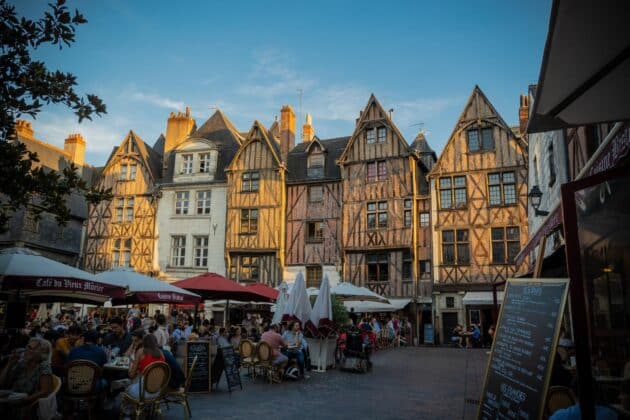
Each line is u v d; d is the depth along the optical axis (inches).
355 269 906.1
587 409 118.8
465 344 790.5
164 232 1029.8
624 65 122.5
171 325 518.6
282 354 391.5
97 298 374.6
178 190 1043.9
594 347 141.8
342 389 347.6
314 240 945.5
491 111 861.8
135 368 228.8
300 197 976.3
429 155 1074.7
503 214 820.6
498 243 817.5
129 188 1064.2
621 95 138.4
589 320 122.6
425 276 865.5
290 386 362.3
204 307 939.3
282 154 1039.6
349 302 774.5
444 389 348.8
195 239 1018.1
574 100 142.3
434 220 860.0
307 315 445.4
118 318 356.8
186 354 332.8
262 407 280.1
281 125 1082.7
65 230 974.4
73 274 286.0
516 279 192.7
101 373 240.2
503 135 846.5
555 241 417.7
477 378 407.2
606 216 157.6
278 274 937.5
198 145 1061.1
